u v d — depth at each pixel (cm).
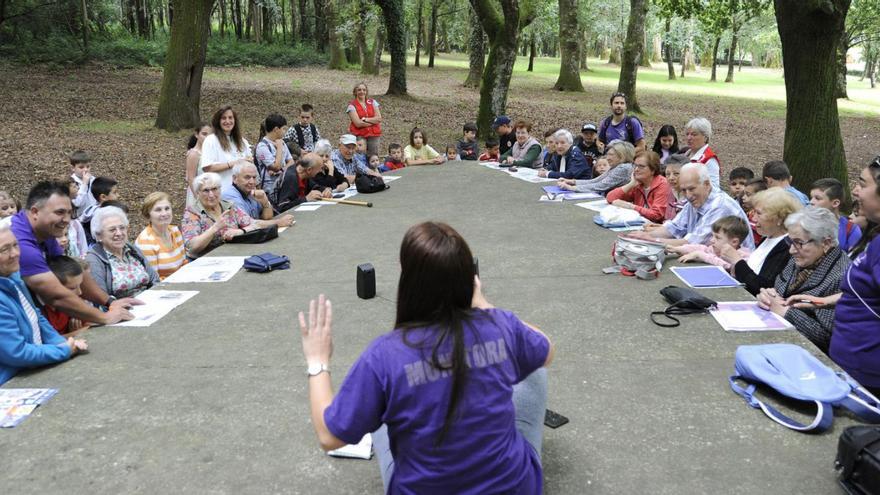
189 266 508
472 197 766
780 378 289
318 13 4172
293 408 297
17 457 263
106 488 244
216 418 290
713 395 302
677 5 1503
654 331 370
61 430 282
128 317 402
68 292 376
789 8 892
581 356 343
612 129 926
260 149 745
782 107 2712
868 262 310
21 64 2595
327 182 816
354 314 405
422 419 176
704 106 2662
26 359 329
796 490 235
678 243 519
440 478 180
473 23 2834
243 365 340
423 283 179
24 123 1445
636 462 254
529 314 401
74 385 321
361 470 254
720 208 505
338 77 3077
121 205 530
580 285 450
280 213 723
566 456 258
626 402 297
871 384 314
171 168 1147
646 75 4419
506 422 185
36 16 2898
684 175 508
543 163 970
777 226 425
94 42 3022
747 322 373
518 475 187
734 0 1484
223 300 434
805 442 264
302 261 521
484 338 181
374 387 176
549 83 3281
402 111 1992
